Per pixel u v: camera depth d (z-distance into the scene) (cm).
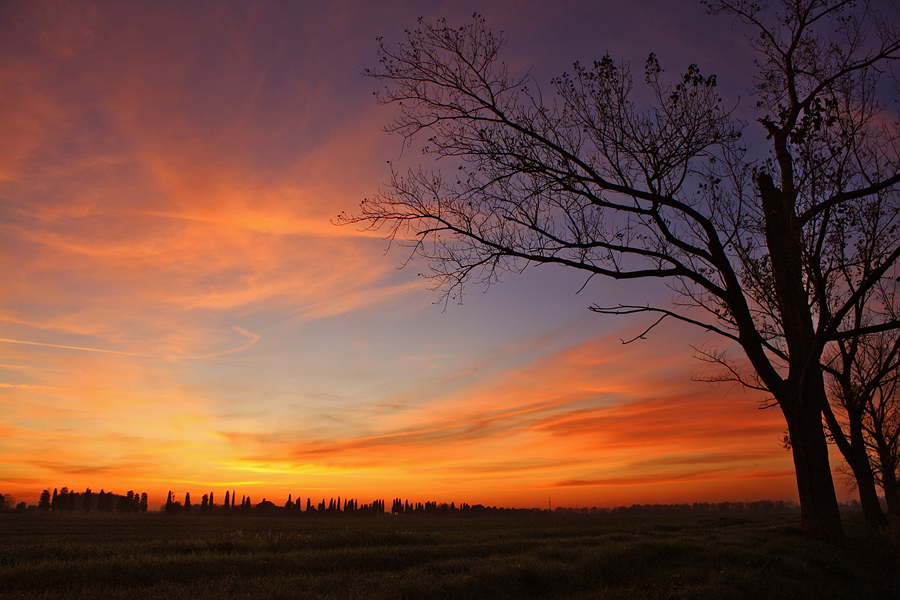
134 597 816
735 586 947
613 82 1325
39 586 919
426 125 1376
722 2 1416
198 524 7969
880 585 1059
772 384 1464
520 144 1365
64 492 18225
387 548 1510
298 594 820
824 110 1298
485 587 947
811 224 1595
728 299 1411
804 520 1438
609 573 1157
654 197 1313
